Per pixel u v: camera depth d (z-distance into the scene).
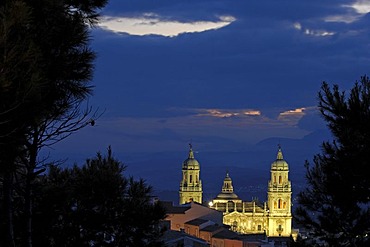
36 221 50.88
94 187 60.34
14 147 28.69
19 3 25.44
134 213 61.66
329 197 49.66
